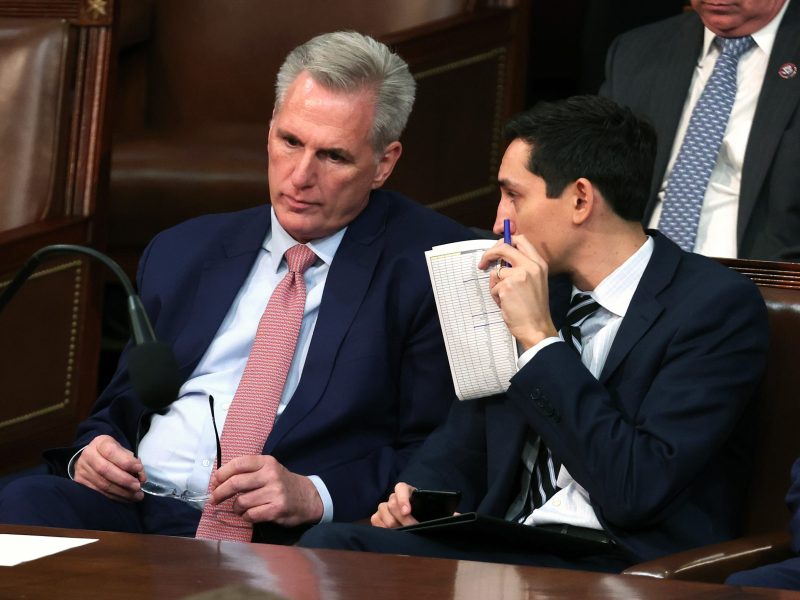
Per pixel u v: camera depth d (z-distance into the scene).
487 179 13.28
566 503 7.00
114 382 8.16
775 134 9.86
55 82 11.35
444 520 6.18
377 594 4.32
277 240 8.05
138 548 4.92
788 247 9.70
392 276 7.88
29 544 4.96
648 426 6.72
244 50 14.70
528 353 6.89
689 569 6.05
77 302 11.31
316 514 7.26
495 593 4.38
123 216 13.13
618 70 10.87
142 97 15.12
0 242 10.59
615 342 7.02
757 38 10.16
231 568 4.63
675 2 14.54
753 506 7.16
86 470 7.39
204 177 13.17
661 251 7.21
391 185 12.63
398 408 7.89
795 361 7.17
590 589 4.46
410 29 12.72
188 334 7.96
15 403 11.00
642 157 7.15
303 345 7.86
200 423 7.78
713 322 6.89
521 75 13.46
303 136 7.68
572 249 7.16
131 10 14.77
